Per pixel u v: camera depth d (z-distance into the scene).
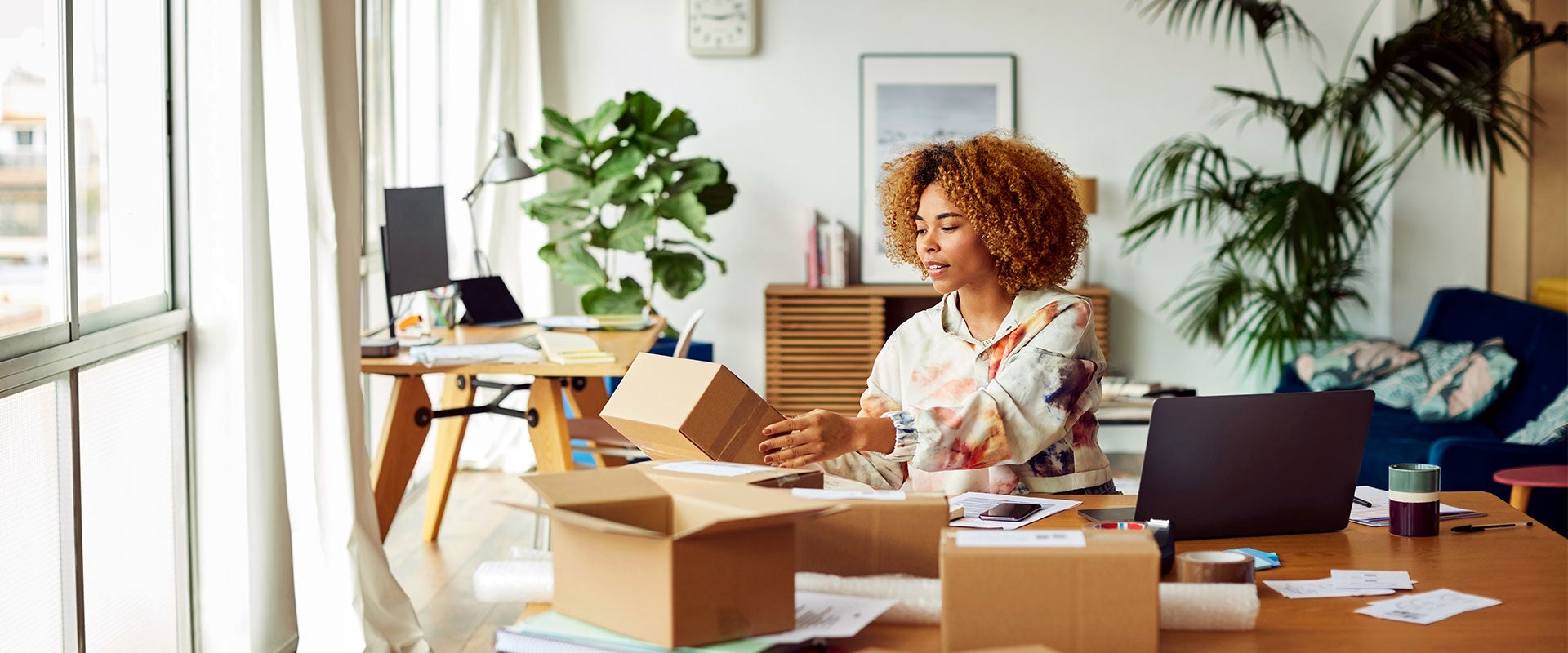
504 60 5.87
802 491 1.61
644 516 1.42
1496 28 5.61
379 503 4.03
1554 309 5.49
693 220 5.61
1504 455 3.90
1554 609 1.61
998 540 1.37
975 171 2.13
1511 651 1.46
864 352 6.22
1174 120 6.34
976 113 6.35
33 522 2.42
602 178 5.53
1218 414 1.87
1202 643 1.47
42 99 2.47
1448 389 5.05
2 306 2.32
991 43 6.33
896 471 2.19
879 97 6.35
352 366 3.13
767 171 6.41
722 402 1.83
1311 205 5.47
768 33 6.34
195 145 3.02
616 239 5.57
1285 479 1.94
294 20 2.94
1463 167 6.06
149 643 2.91
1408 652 1.45
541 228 6.18
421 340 4.31
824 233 6.25
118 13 2.79
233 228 3.03
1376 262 6.29
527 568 1.58
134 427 2.84
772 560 1.34
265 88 2.98
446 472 4.50
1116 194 6.39
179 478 3.05
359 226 3.18
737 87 6.37
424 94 5.63
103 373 2.70
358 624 3.06
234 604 3.10
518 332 4.59
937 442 1.95
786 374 6.24
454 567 4.21
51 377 2.44
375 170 4.97
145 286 2.94
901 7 6.32
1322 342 5.86
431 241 4.48
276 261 3.00
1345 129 6.23
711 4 6.24
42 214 2.47
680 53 6.35
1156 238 6.41
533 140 6.13
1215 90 6.11
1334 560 1.84
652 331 4.80
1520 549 1.89
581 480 1.46
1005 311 2.23
